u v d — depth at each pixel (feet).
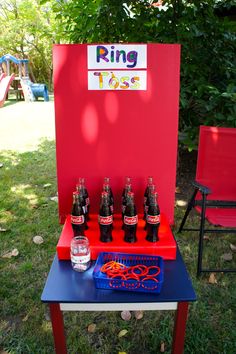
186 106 10.66
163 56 5.55
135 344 5.81
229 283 7.25
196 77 10.53
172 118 5.84
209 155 8.25
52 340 5.88
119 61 5.52
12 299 6.79
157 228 5.02
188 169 13.64
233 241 8.90
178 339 4.48
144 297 4.16
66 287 4.35
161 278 4.24
